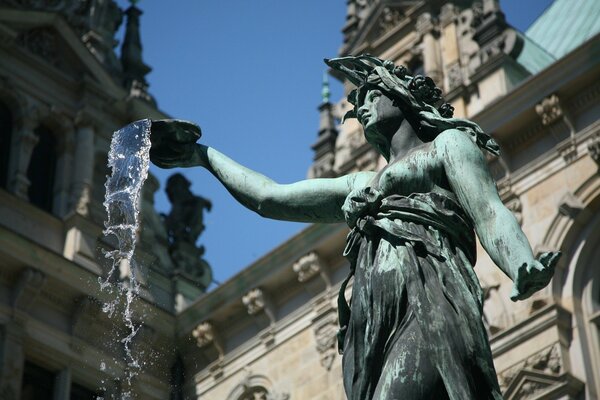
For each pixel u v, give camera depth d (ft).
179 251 126.41
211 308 117.08
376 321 19.26
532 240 101.91
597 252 99.55
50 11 127.03
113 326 113.09
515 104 105.60
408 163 20.42
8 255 108.78
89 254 116.47
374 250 19.85
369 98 21.63
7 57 123.65
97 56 134.00
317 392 109.70
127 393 111.14
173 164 23.31
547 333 96.12
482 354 18.61
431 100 21.54
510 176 105.50
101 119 127.85
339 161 125.08
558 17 141.18
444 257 19.43
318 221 22.13
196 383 116.26
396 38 128.77
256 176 22.56
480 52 117.08
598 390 93.61
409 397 18.44
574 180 102.06
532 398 94.63
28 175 121.60
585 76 102.53
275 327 114.83
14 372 105.09
